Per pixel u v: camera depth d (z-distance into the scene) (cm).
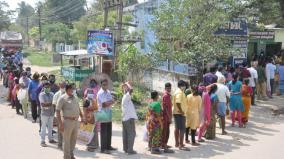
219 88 1352
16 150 1188
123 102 1141
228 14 1842
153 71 2239
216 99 1301
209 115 1280
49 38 7419
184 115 1183
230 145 1245
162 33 1805
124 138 1153
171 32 1777
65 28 7381
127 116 1135
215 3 1784
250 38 2292
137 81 2258
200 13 1766
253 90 1848
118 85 2283
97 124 1171
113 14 4434
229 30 2012
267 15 2214
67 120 1048
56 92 1266
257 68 1972
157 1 2683
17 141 1290
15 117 1686
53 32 7356
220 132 1402
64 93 1111
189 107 1224
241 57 2116
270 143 1269
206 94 1275
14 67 2312
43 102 1234
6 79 2350
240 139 1313
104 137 1149
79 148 1197
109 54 2230
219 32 1966
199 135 1275
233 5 1867
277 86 2139
